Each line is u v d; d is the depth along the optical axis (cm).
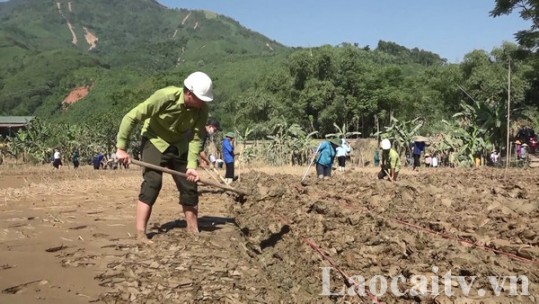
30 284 390
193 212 598
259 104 4606
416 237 555
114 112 4369
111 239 549
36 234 569
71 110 9638
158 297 378
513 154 2744
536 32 2489
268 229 634
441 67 5500
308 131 4672
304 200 787
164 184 1216
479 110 2631
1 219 670
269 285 434
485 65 4422
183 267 447
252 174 1507
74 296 369
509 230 605
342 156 1950
